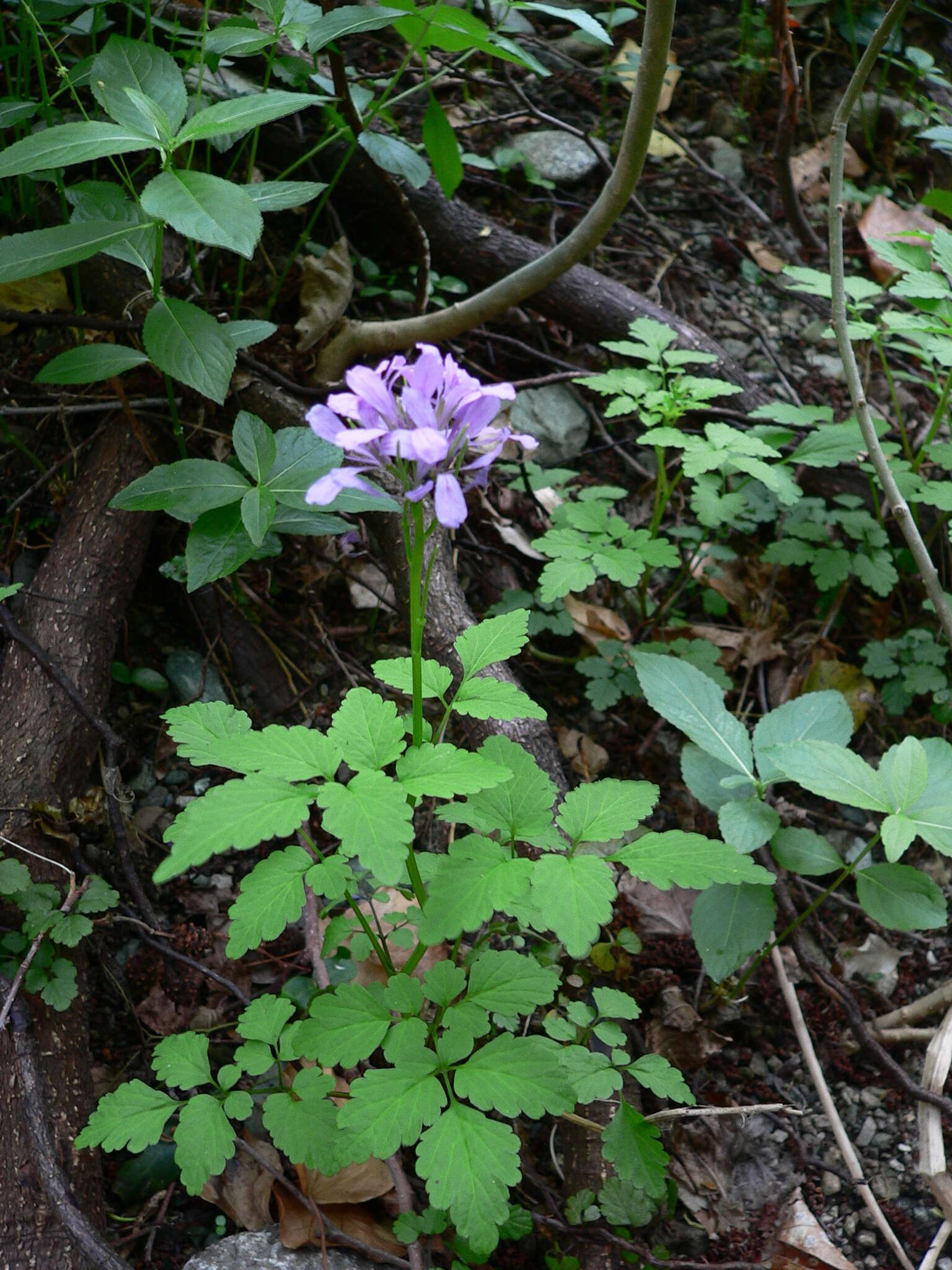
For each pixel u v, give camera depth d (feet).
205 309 2.12
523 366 2.43
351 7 1.78
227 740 1.28
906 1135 1.69
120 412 2.02
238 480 1.69
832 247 1.93
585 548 1.90
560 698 2.08
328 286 2.18
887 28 1.83
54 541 1.90
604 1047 1.62
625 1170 1.37
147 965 1.70
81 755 1.72
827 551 2.08
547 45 2.94
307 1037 1.28
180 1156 1.28
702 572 2.21
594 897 1.25
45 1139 1.39
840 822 1.98
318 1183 1.49
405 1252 1.49
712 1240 1.57
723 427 1.96
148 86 1.62
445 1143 1.21
